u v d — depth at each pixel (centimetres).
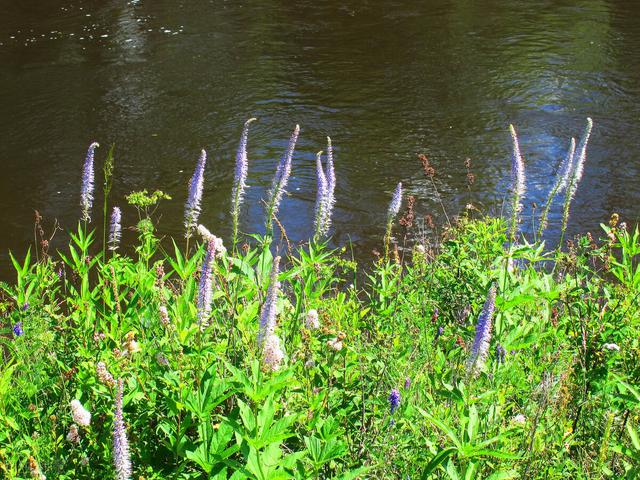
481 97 1566
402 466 339
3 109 1538
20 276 504
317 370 392
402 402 373
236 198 477
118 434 273
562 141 1337
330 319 470
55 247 1002
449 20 2159
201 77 1720
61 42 1984
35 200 1149
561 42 1914
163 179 1217
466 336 438
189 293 412
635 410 401
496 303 416
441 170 1240
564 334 454
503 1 2352
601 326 450
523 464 345
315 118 1480
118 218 492
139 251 538
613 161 1248
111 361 381
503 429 356
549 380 396
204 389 329
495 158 1280
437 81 1673
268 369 318
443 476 328
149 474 335
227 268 447
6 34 2058
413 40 1988
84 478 339
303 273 509
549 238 997
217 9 2325
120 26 2131
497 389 362
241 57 1864
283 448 352
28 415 366
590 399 389
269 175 1227
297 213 1094
